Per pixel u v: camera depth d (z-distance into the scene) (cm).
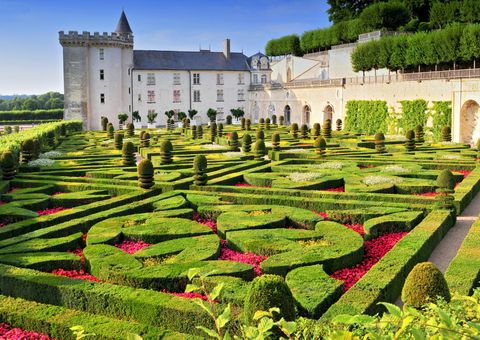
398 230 1656
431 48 5141
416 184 2225
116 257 1319
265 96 8475
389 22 6975
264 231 1545
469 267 1195
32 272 1192
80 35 7669
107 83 7894
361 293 1040
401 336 457
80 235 1540
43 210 2064
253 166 2920
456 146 3719
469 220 1850
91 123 7919
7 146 2892
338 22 8219
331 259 1285
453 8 6116
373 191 2159
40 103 13750
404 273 1212
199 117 8669
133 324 914
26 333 953
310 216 1716
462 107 4775
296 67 8475
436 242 1544
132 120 8206
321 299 1031
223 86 8788
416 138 4166
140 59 8288
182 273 1190
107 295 1047
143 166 2219
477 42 4753
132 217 1728
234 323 916
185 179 2388
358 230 1677
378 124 5850
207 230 1559
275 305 758
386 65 5725
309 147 3897
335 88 6669
